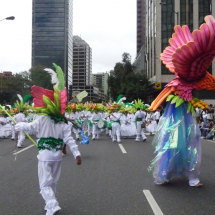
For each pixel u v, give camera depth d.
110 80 56.81
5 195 5.82
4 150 12.52
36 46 86.31
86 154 11.05
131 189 6.16
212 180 6.94
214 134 16.78
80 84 156.75
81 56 161.12
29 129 4.58
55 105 4.61
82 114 20.55
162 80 46.28
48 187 4.45
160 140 6.50
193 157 6.22
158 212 4.76
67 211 4.86
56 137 4.64
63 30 86.62
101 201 5.38
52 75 4.96
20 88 54.22
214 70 42.62
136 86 48.97
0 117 17.59
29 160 9.91
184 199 5.44
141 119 15.72
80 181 6.88
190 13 45.62
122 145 13.91
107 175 7.48
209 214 4.67
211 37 5.37
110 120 15.78
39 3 85.75
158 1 46.34
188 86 6.36
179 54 5.73
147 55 58.25
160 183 6.45
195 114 6.59
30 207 5.09
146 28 60.59
